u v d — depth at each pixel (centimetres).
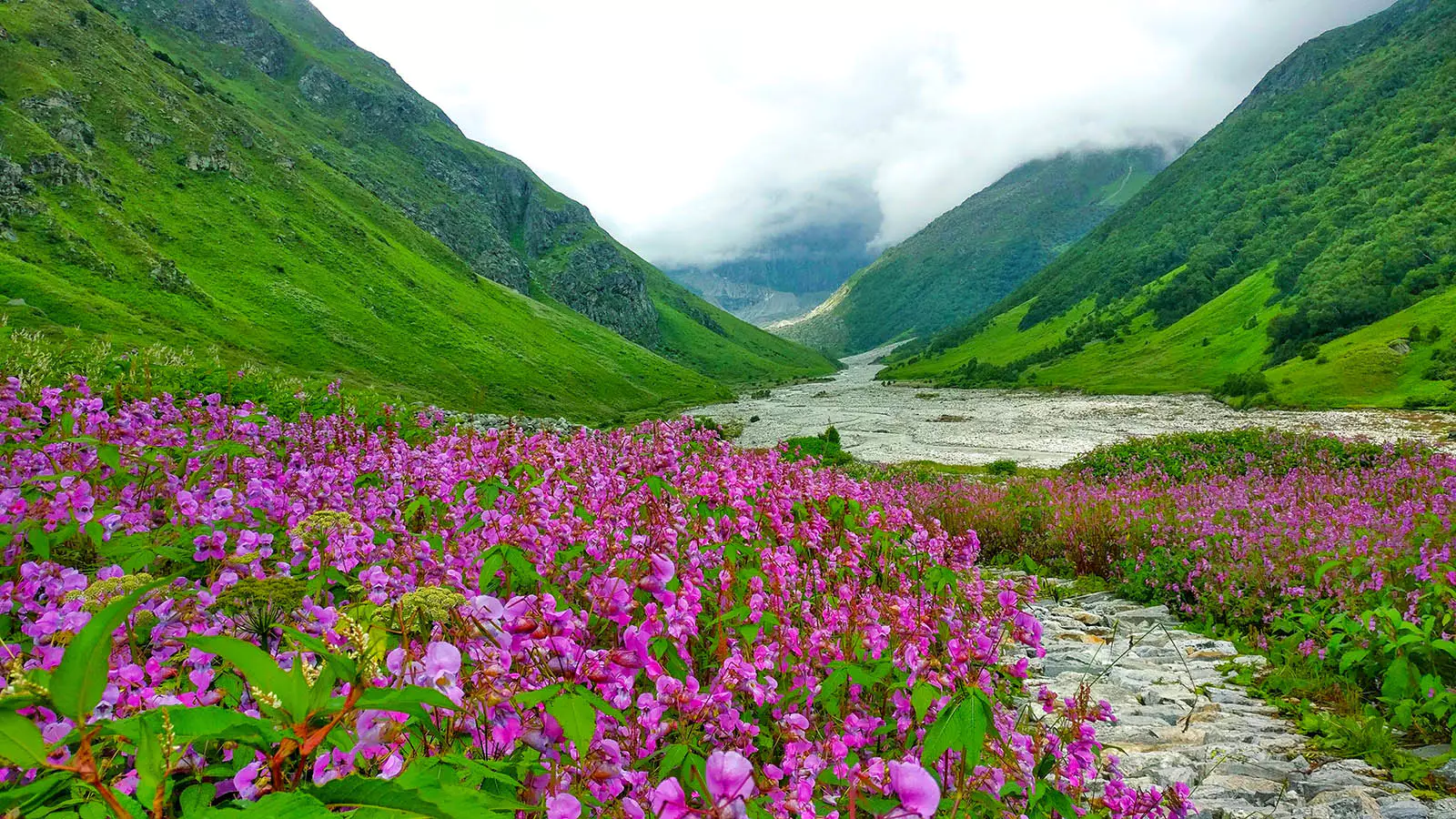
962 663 302
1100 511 1438
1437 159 16038
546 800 172
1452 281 10388
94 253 7100
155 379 1084
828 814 205
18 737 106
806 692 311
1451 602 665
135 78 11169
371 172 19088
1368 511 1257
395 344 9388
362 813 107
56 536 317
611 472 566
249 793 150
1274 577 957
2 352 994
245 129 12700
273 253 9956
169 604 206
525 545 346
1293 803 475
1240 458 2422
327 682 129
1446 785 482
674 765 210
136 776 148
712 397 14062
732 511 538
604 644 313
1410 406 7438
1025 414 9256
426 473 535
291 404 1171
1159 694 701
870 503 746
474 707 175
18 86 9250
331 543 290
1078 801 331
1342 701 648
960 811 261
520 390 9931
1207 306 16612
